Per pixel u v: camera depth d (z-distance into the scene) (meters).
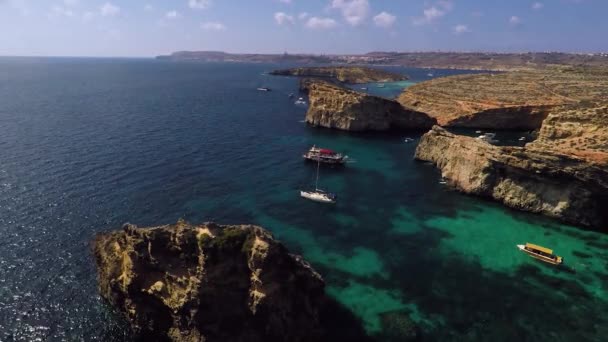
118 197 74.56
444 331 45.03
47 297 47.69
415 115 147.12
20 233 60.41
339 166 102.69
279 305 41.16
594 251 63.16
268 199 79.19
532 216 75.12
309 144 122.00
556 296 51.69
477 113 143.12
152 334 44.12
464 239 66.19
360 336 43.88
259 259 39.69
